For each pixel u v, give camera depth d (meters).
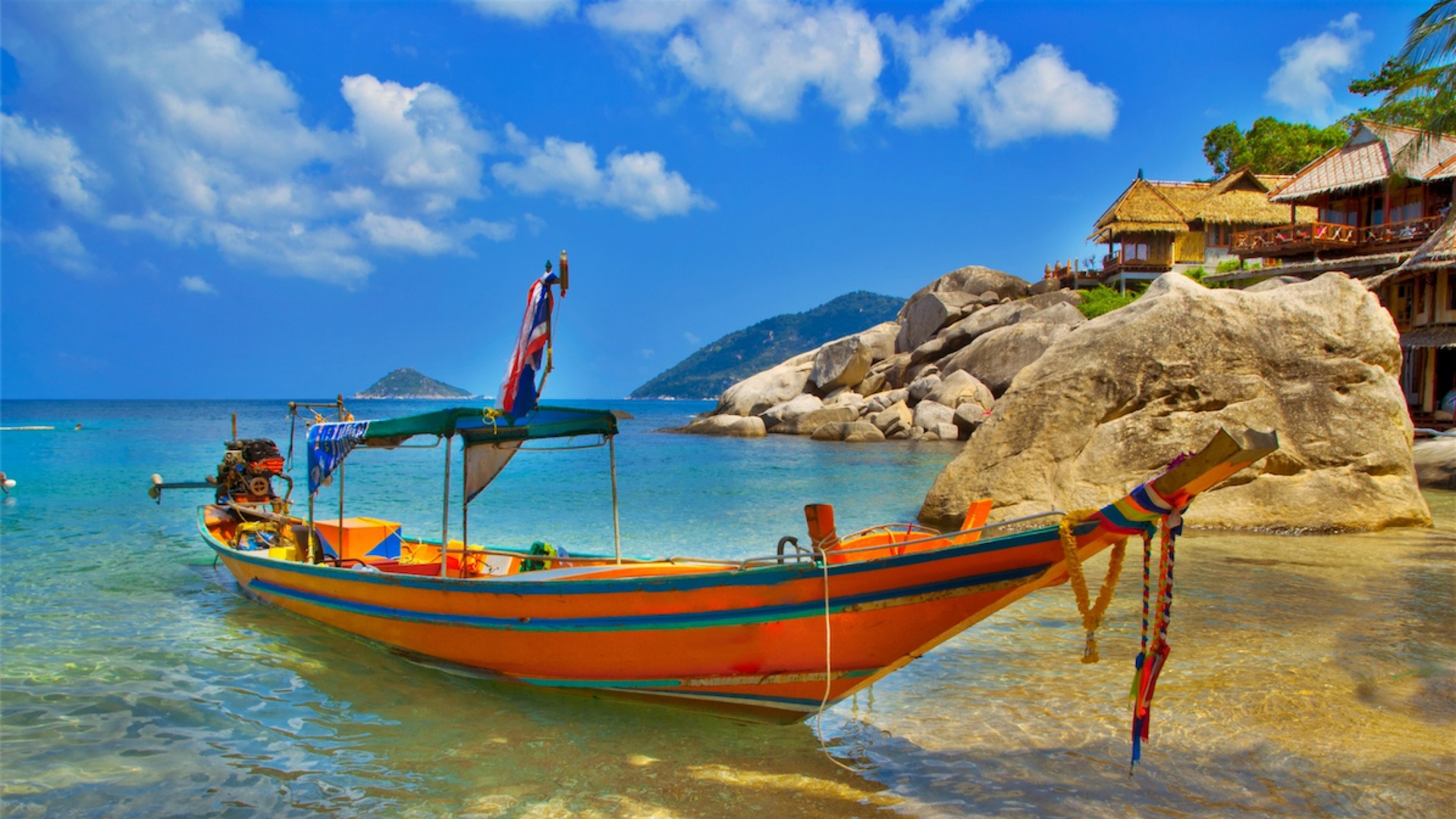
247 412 84.56
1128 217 41.50
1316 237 30.88
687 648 6.01
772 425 41.19
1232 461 4.07
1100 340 14.31
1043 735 5.80
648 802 5.05
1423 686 6.41
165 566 11.76
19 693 6.92
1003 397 15.05
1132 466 13.29
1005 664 7.24
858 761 5.53
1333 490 12.96
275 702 6.77
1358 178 30.02
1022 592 5.23
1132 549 11.79
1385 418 13.36
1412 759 5.20
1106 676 6.88
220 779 5.46
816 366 43.56
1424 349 26.06
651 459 28.12
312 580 8.55
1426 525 13.05
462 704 6.71
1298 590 9.37
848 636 5.57
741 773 5.43
